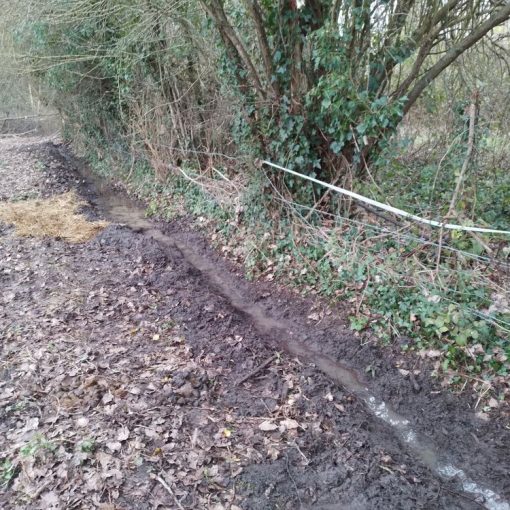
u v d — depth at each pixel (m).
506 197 6.39
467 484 3.62
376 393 4.61
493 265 4.77
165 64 9.16
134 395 4.14
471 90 6.95
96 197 11.34
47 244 7.58
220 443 3.72
